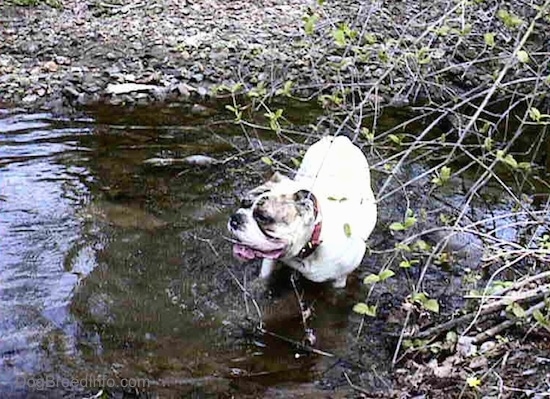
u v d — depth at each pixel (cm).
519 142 371
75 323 247
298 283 268
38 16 523
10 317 247
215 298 261
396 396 221
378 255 283
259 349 241
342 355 239
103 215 302
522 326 234
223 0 579
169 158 348
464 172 344
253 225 240
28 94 413
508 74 362
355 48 251
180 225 298
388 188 324
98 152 352
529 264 273
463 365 228
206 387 225
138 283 266
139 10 547
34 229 291
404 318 253
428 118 394
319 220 248
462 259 281
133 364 232
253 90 303
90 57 466
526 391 211
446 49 355
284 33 519
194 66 458
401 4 484
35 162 339
